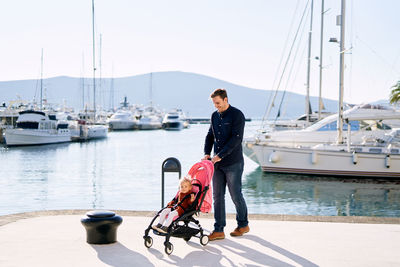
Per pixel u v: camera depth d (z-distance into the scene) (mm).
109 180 25688
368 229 6211
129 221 6703
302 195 19891
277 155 24562
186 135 86812
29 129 54219
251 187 21859
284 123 44188
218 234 5664
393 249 5234
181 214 5348
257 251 5172
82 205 18281
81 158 39750
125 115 105625
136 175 27875
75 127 65562
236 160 5781
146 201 18938
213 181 5840
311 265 4652
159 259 4863
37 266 4586
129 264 4680
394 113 25391
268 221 6719
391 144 24094
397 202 18312
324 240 5641
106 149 50531
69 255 4980
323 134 26391
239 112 5777
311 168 24125
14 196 20594
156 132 99188
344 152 23438
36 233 5930
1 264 4641
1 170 31047
